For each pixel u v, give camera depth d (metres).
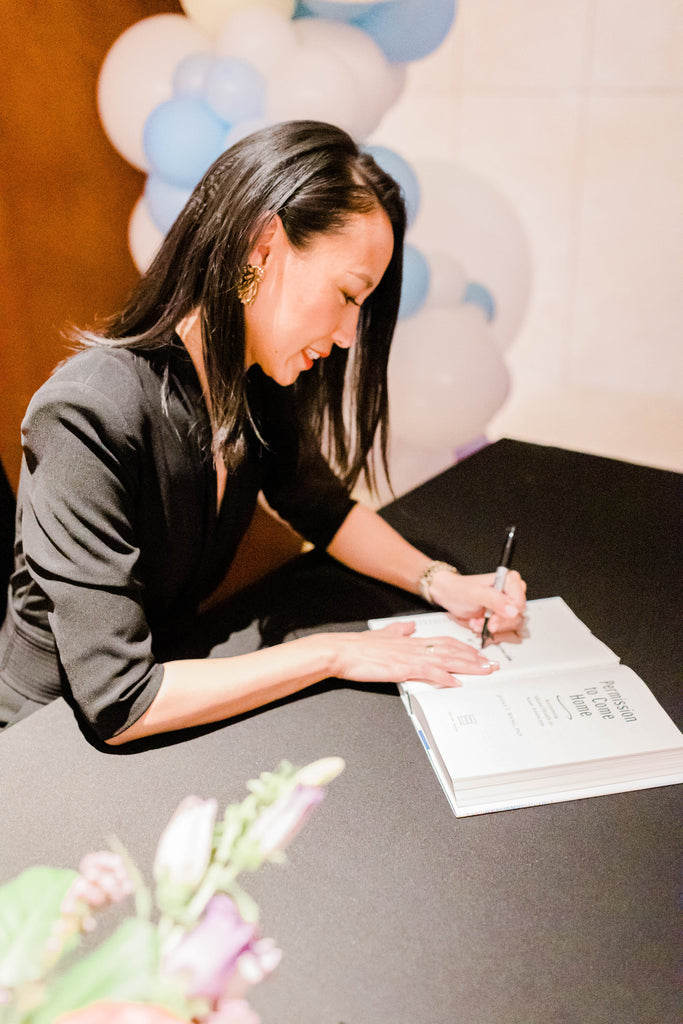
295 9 2.20
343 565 1.16
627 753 0.76
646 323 3.25
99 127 2.19
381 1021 0.55
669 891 0.65
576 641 0.96
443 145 3.39
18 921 0.43
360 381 1.11
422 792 0.76
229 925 0.41
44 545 0.83
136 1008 0.36
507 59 3.13
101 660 0.81
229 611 1.04
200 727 0.84
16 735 0.83
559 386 3.53
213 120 2.01
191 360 0.96
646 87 2.93
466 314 2.46
